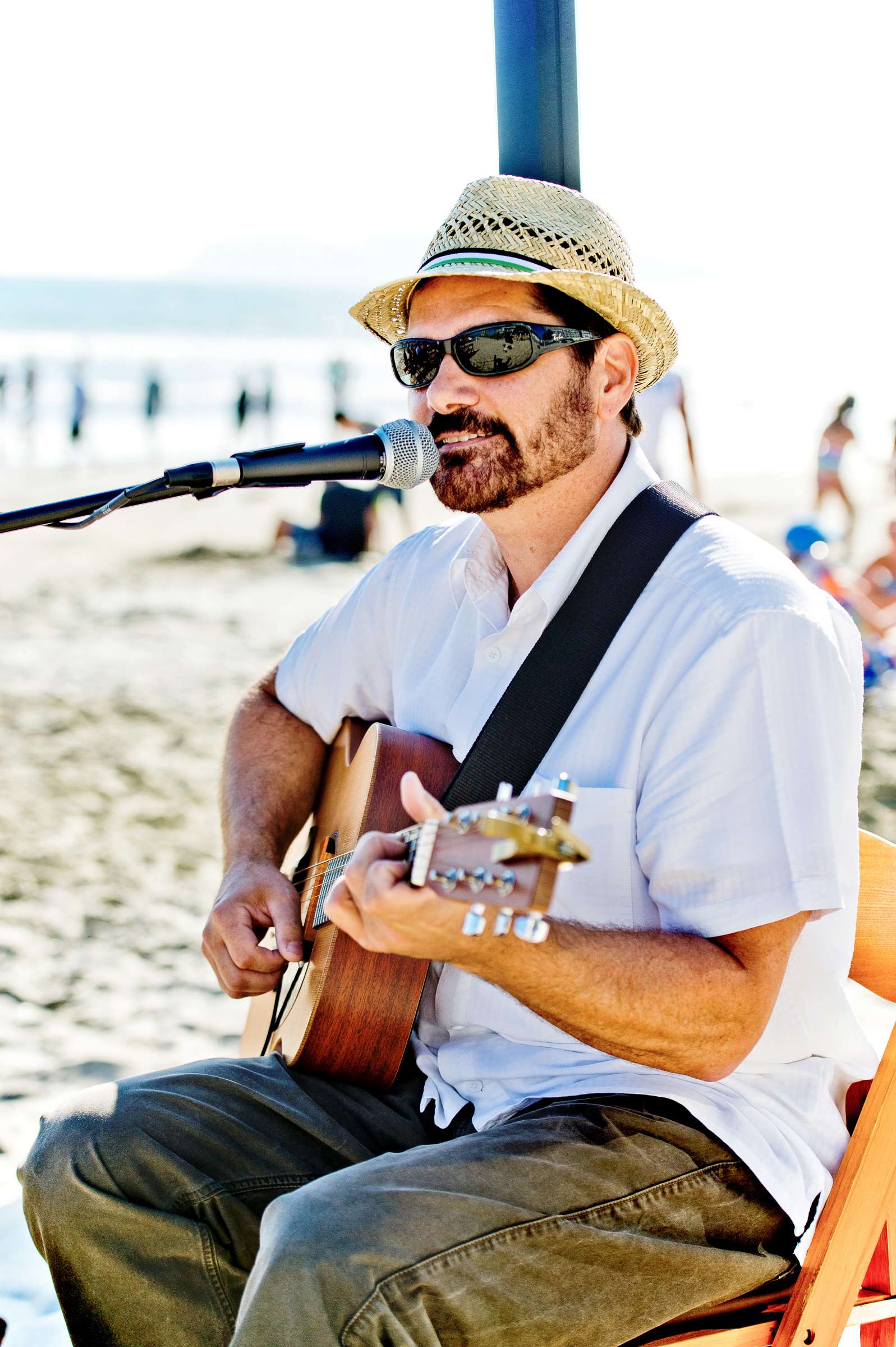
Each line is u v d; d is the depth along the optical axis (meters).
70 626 8.14
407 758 1.85
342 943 1.74
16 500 14.30
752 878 1.45
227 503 13.52
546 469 1.75
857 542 10.71
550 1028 1.62
